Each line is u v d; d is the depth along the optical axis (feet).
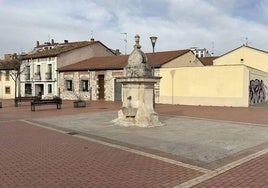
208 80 79.36
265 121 46.11
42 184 17.46
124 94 42.29
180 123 43.60
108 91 104.53
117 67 100.07
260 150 26.12
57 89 124.77
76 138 31.89
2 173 19.51
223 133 34.99
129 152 25.36
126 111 40.96
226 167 20.74
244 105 74.33
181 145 28.14
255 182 17.62
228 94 76.43
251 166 21.02
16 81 137.39
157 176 18.81
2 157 23.63
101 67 105.29
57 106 73.77
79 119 49.03
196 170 20.08
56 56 124.57
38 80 134.31
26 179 18.33
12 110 69.67
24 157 23.65
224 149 26.48
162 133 34.88
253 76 81.20
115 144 28.60
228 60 127.13
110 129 37.93
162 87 87.81
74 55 128.67
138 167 20.84
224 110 65.16
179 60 98.53
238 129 38.06
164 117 51.39
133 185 17.22
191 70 82.23
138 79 39.88
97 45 135.44
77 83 115.34
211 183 17.48
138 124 40.09
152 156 23.90
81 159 23.04
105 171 19.93
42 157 23.65
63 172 19.74
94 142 29.66
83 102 78.18
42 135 33.86
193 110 65.21
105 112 61.21
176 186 17.01
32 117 52.90
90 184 17.46
